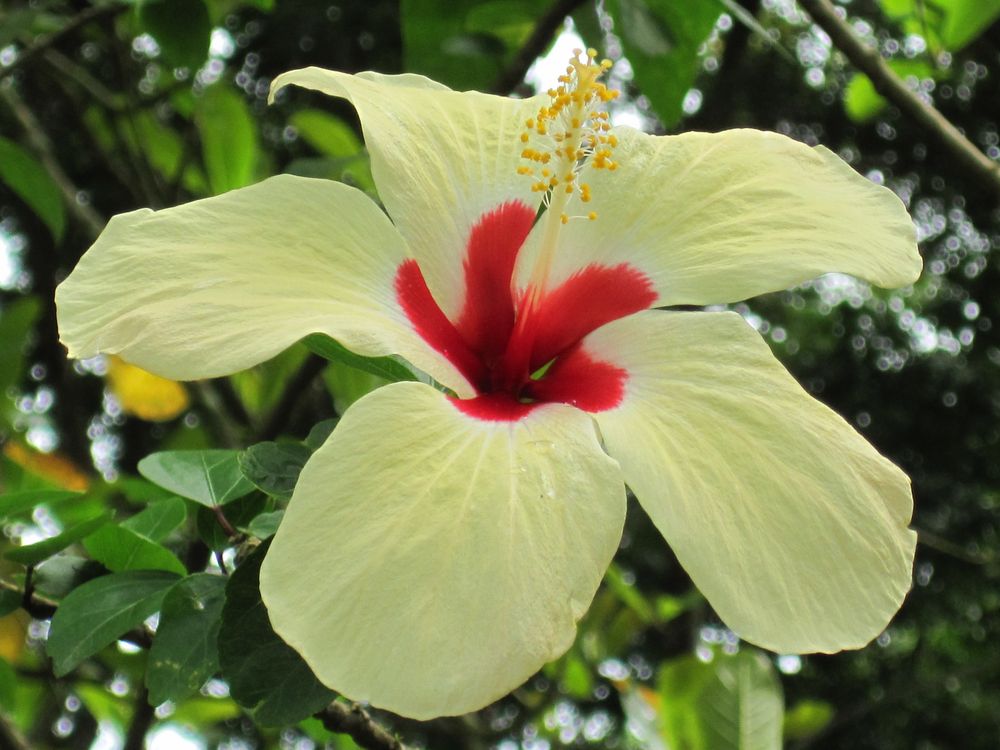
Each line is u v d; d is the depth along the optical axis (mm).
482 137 334
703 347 296
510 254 327
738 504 266
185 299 270
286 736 703
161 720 592
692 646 838
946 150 434
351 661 238
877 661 1630
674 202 324
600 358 306
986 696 1598
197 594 300
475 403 283
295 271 283
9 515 331
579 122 315
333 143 652
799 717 658
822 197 317
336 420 303
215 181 615
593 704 964
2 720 396
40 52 540
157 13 447
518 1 543
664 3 516
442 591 244
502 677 238
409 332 292
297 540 245
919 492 1582
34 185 593
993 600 1563
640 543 1354
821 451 273
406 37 543
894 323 1613
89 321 268
